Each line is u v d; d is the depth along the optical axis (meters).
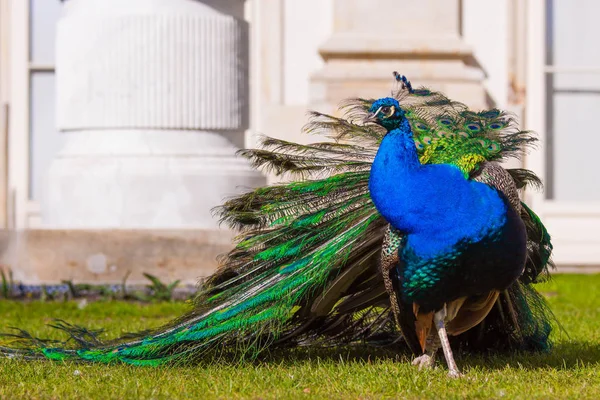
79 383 8.34
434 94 9.07
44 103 21.53
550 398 7.61
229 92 16.77
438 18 17.98
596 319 12.81
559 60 20.89
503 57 19.98
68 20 16.64
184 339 9.05
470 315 8.73
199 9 16.61
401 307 8.62
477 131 8.72
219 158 16.52
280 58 19.98
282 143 9.76
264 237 9.36
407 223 8.11
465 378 8.32
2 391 8.00
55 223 16.44
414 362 8.95
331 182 9.26
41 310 13.68
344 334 9.88
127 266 15.70
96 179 16.05
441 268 8.11
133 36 16.25
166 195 15.98
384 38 17.92
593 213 20.45
